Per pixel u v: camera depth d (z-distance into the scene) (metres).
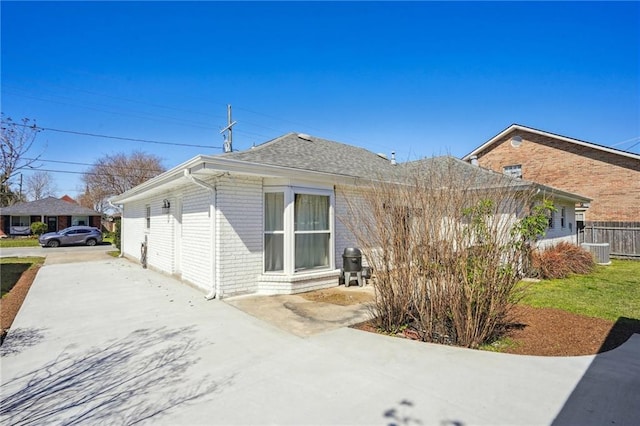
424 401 2.98
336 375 3.52
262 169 6.86
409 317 4.98
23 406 3.00
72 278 10.02
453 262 4.52
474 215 4.63
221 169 6.28
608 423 2.65
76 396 3.17
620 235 15.89
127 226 16.36
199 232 8.08
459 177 6.09
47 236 23.62
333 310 6.13
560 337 4.70
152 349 4.34
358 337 4.71
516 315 5.75
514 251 4.82
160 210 11.09
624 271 11.16
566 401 2.98
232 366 3.79
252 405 2.96
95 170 41.88
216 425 2.67
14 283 9.45
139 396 3.15
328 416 2.77
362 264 9.17
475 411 2.82
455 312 4.43
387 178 8.34
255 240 7.57
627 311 6.06
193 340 4.64
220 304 6.63
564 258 10.11
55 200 33.72
